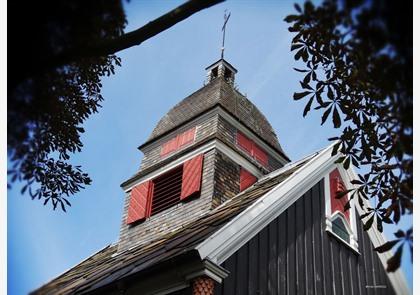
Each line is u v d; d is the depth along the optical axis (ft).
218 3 13.11
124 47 12.72
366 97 20.53
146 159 59.00
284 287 33.22
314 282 36.09
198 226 37.06
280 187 37.17
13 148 12.39
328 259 38.70
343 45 15.76
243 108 58.85
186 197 48.11
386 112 16.38
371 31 10.66
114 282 29.53
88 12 11.81
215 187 46.98
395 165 17.13
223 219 33.99
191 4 12.98
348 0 10.77
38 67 10.92
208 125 54.54
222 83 59.88
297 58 21.30
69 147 27.22
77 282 38.14
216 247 28.50
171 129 57.77
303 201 39.27
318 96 21.34
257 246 32.71
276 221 35.47
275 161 58.70
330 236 40.24
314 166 41.73
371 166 21.77
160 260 27.91
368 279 41.93
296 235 36.76
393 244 14.64
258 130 57.98
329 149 44.11
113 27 14.10
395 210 17.84
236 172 50.57
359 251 42.80
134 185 55.93
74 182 27.99
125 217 53.67
